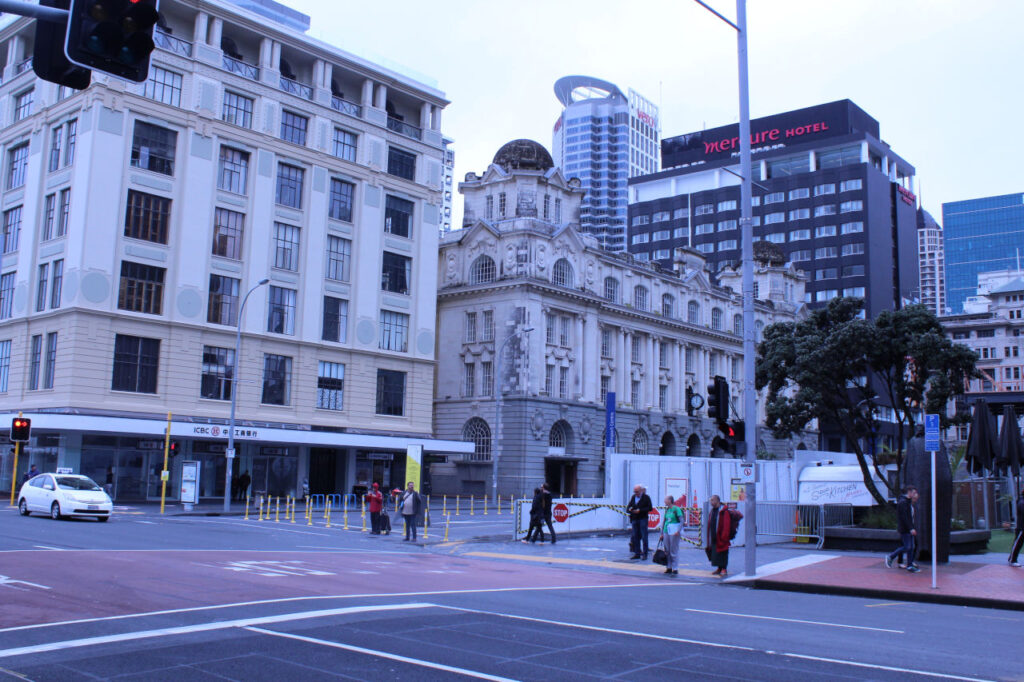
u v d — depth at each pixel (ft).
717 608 48.14
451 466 215.72
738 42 67.87
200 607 40.81
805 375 106.93
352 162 182.09
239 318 143.33
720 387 66.44
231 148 163.02
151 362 149.38
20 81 163.53
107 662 29.66
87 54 24.82
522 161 223.51
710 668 30.96
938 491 72.13
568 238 220.23
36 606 39.93
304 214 173.68
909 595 55.21
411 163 197.26
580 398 220.84
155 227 151.43
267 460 165.68
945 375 106.32
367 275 183.73
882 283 384.47
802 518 94.02
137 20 25.18
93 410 139.23
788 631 40.06
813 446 323.98
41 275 152.05
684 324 259.60
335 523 120.26
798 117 418.10
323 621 37.93
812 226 394.11
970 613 49.52
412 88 195.62
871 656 34.24
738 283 306.76
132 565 56.29
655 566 73.15
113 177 146.10
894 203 409.28
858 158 399.65
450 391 218.18
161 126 153.17
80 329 140.26
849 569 67.21
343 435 166.09
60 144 152.35
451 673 29.17
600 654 32.86
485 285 212.43
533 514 94.89
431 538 99.55
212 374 156.97
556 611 43.78
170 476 151.64
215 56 161.07
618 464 110.73
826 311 115.44
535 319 209.46
